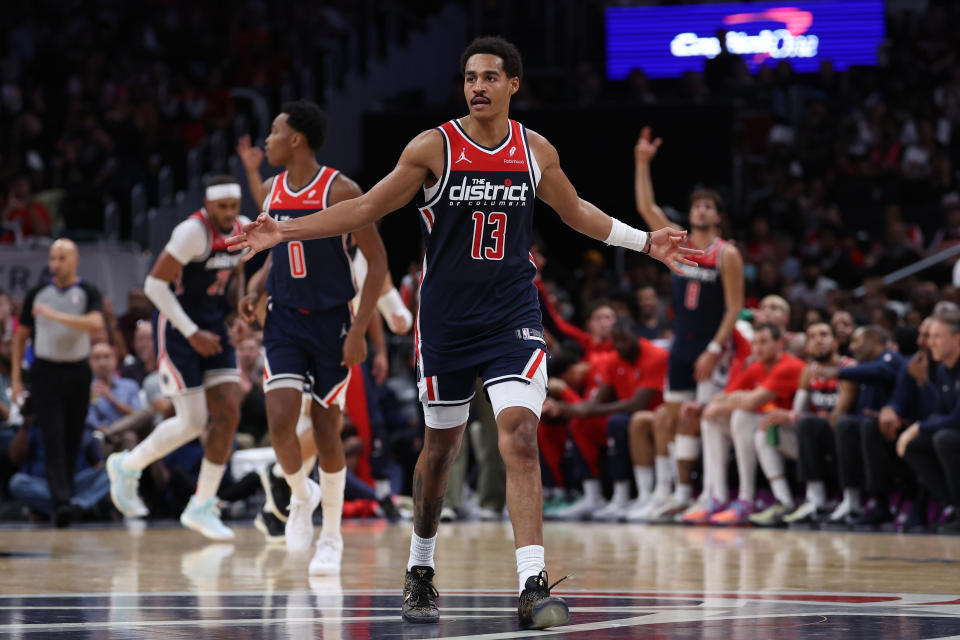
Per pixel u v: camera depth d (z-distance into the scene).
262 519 18.95
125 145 43.66
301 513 16.09
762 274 34.84
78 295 23.14
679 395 24.62
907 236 39.50
